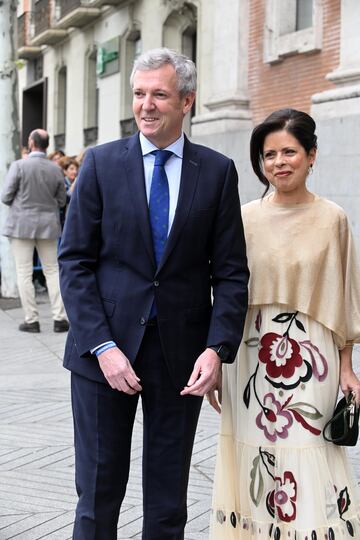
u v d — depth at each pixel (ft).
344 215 11.19
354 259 11.24
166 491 10.80
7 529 13.88
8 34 43.11
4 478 16.28
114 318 10.50
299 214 11.09
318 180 38.91
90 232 10.60
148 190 10.57
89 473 10.62
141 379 10.62
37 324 32.78
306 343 10.99
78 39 76.38
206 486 15.76
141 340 10.43
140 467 16.79
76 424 10.84
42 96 95.66
